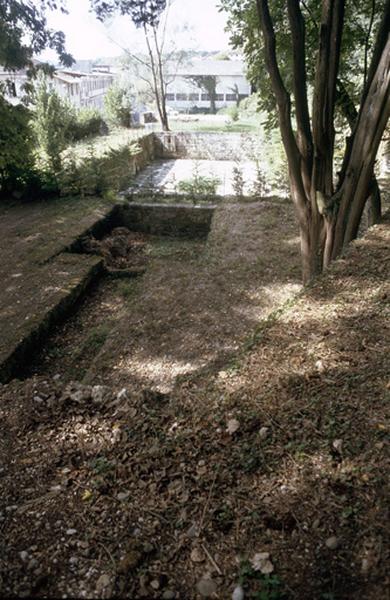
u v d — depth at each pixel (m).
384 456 2.18
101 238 9.58
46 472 2.39
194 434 2.55
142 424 2.72
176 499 2.15
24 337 5.54
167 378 4.83
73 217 9.61
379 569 1.72
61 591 1.77
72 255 7.93
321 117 4.52
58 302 6.40
